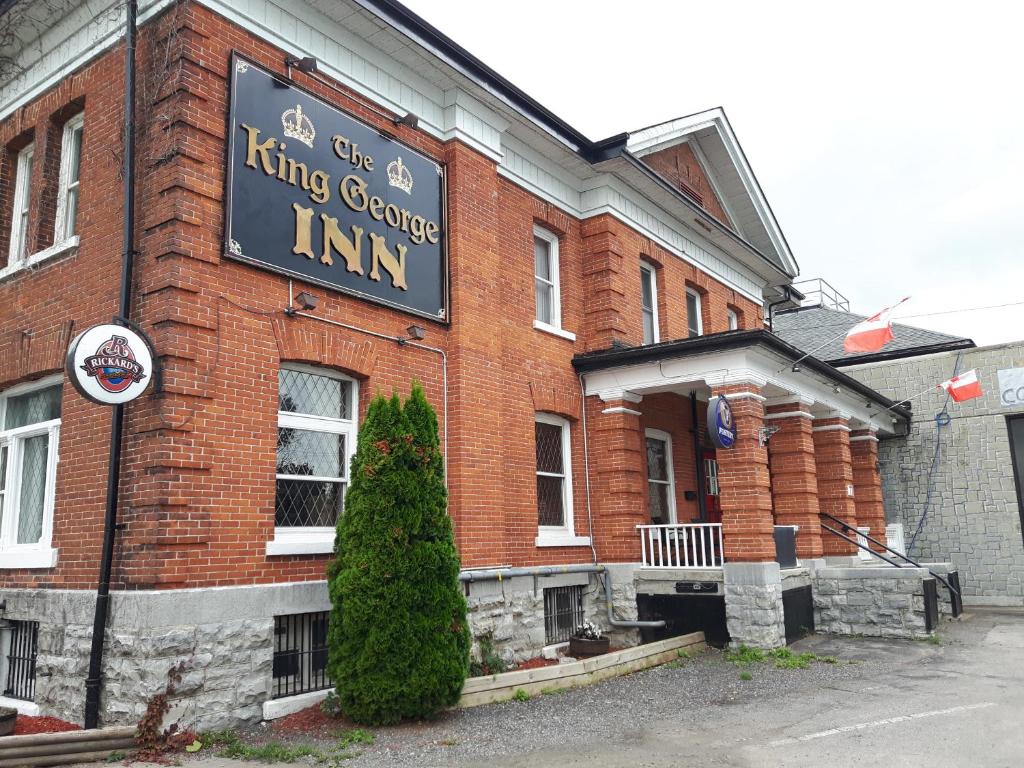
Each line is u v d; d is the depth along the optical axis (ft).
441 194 37.96
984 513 64.34
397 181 35.58
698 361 42.63
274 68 31.12
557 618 41.63
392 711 25.64
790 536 44.47
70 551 27.86
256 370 28.63
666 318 53.11
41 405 32.19
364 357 32.73
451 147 38.70
